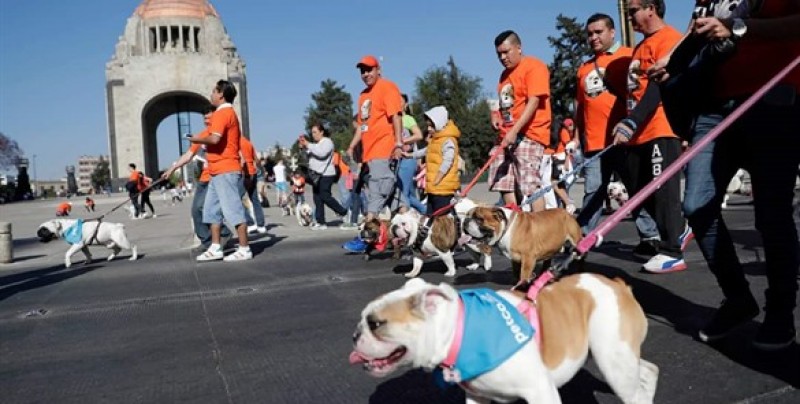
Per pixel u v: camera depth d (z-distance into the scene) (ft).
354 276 24.22
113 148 210.18
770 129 11.84
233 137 29.43
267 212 71.77
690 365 12.30
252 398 11.96
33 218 83.76
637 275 20.76
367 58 28.17
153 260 32.07
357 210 45.24
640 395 9.51
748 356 12.57
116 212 92.89
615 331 8.95
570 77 153.48
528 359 8.11
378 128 28.17
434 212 25.95
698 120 13.15
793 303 12.26
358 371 13.07
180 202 120.37
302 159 180.86
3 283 27.48
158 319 18.76
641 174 20.89
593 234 9.59
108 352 15.58
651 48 19.07
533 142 23.26
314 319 17.63
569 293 9.16
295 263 28.30
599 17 22.39
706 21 11.47
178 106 240.32
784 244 12.05
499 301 8.64
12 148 291.79
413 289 8.53
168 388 12.78
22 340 17.11
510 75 23.63
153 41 217.77
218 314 18.94
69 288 24.99
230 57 216.54
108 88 209.67
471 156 217.36
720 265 13.00
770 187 12.02
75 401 12.34
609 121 22.29
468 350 8.19
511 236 18.93
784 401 10.50
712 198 12.98
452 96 238.68
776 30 11.23
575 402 10.82
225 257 30.71
